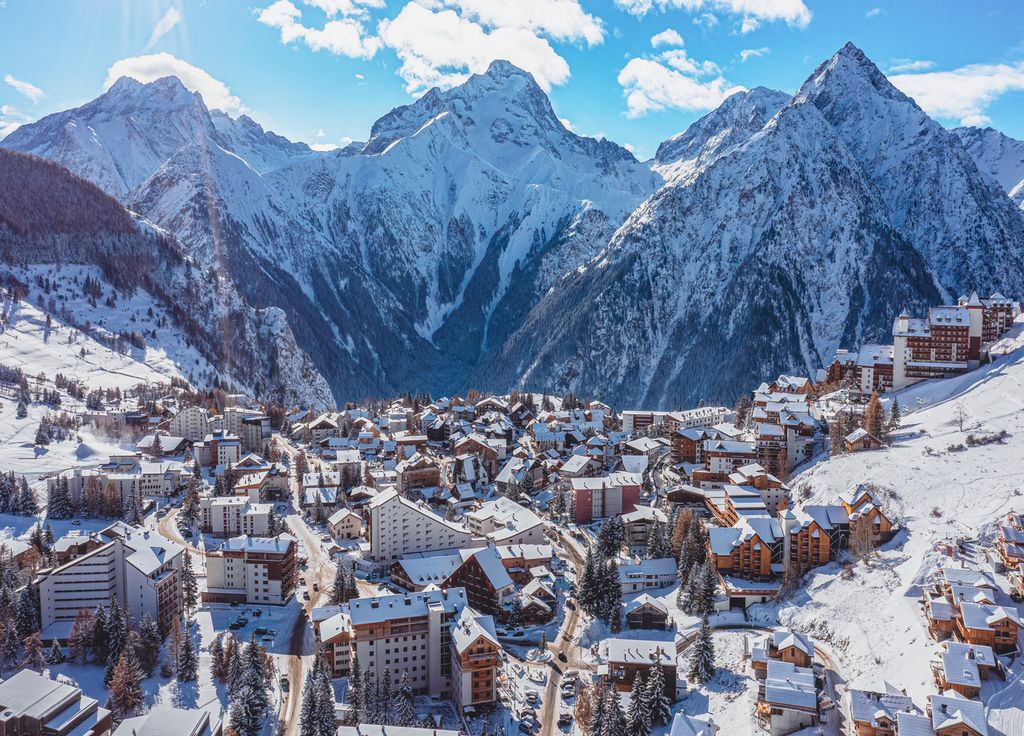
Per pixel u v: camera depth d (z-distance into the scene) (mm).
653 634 162875
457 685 146000
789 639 137250
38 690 131375
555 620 179375
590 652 164750
